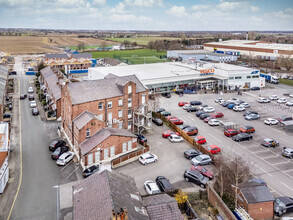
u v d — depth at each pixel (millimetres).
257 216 38312
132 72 115250
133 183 36812
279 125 76250
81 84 61406
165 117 77062
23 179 48062
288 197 41781
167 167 52938
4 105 87125
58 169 51781
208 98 103125
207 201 42688
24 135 67250
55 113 79812
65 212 39438
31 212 39344
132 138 57719
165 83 108312
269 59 192125
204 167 52938
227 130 68312
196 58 187750
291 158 56625
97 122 56062
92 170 48938
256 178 46719
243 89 117750
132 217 28219
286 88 123438
